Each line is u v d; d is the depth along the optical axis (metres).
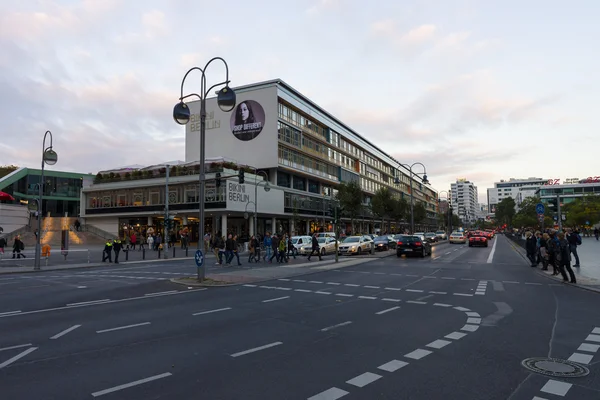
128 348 6.63
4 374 5.40
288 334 7.50
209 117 59.41
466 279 15.70
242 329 7.92
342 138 77.81
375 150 95.81
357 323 8.37
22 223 49.69
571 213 75.75
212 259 29.73
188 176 47.94
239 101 57.03
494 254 30.89
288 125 58.06
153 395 4.66
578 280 14.56
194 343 6.91
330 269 20.38
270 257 26.41
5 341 7.12
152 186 50.91
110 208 54.06
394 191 110.94
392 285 14.20
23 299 11.81
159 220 53.28
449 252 33.75
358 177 84.31
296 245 32.97
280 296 12.03
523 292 12.37
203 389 4.84
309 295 12.16
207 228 52.47
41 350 6.55
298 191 59.53
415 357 6.05
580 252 29.70
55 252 35.97
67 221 55.84
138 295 12.43
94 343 6.96
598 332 7.50
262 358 6.05
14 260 28.20
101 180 55.72
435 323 8.30
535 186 176.25
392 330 7.74
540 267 20.03
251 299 11.52
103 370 5.54
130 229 53.59
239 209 46.69
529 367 5.57
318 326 8.12
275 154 54.25
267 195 51.97
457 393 4.70
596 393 4.70
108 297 12.07
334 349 6.51
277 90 54.94
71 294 12.72
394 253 32.00
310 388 4.86
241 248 38.56
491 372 5.38
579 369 5.49
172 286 14.38
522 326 7.98
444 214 134.88
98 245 47.88
